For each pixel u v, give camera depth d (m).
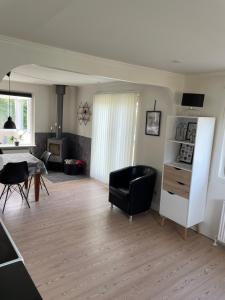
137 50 2.57
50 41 2.41
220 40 2.09
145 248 3.28
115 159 5.35
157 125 4.33
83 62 2.89
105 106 5.52
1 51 2.36
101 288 2.51
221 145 3.46
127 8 1.56
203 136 3.38
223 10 1.49
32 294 1.17
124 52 2.67
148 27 1.89
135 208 4.04
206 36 2.01
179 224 3.82
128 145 4.96
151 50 2.54
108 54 2.80
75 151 7.01
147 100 4.51
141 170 4.55
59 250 3.12
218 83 3.47
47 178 6.14
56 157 6.86
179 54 2.63
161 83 3.70
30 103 6.65
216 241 3.48
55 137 7.04
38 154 6.90
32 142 6.80
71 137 7.16
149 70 3.51
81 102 6.59
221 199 3.51
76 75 4.55
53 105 6.96
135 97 4.70
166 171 3.77
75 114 6.91
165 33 2.00
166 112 4.17
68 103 7.16
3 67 2.39
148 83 3.55
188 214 3.48
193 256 3.16
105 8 1.58
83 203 4.67
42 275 2.65
